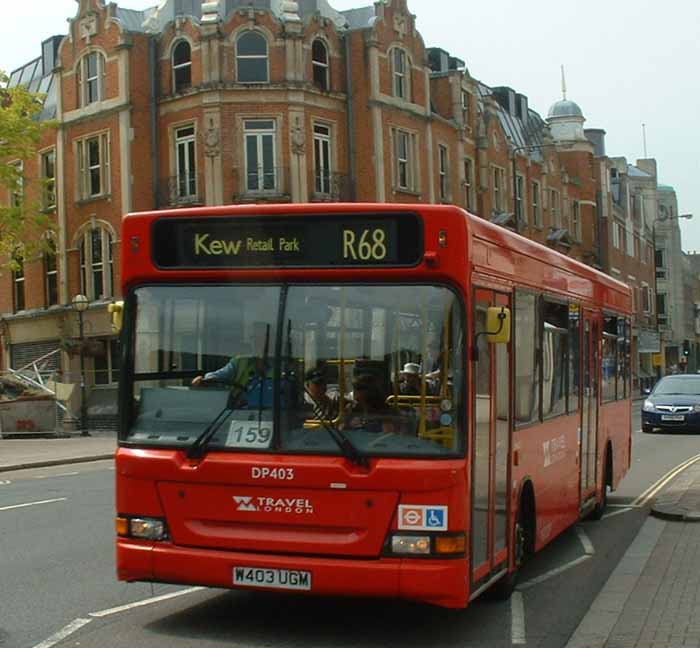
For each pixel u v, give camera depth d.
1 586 9.59
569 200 68.38
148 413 7.79
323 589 7.20
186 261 7.82
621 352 15.40
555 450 10.62
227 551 7.45
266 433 7.45
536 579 10.19
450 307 7.35
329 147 40.12
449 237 7.37
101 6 41.03
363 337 7.41
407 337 7.35
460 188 47.53
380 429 7.29
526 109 66.38
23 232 36.62
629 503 15.77
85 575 10.11
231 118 38.25
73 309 41.44
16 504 15.97
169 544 7.60
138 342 7.89
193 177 38.91
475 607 8.82
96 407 40.59
